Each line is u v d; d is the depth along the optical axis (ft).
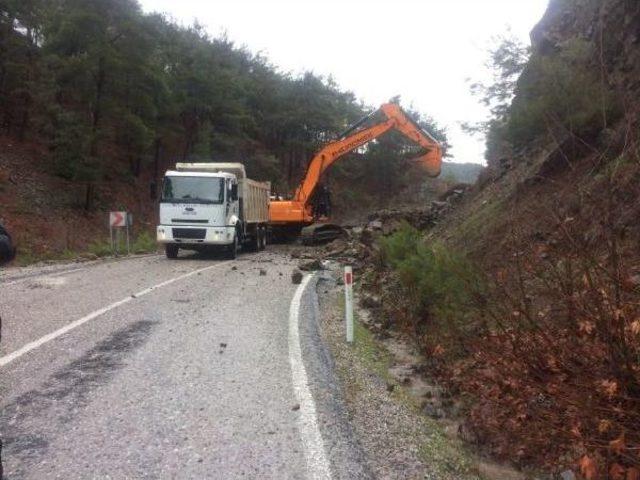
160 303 31.96
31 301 31.96
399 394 19.03
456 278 21.62
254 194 75.61
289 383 18.20
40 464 12.71
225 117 157.58
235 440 14.05
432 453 14.53
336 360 22.17
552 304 16.84
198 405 16.28
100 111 111.65
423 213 76.02
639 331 13.00
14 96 115.44
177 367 19.79
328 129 207.82
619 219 17.11
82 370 19.29
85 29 107.34
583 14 40.93
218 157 159.12
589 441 12.86
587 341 14.19
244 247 78.02
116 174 127.03
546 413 14.32
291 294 36.70
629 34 31.37
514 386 15.98
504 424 15.71
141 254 72.43
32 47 118.73
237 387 17.79
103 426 14.78
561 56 34.24
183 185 61.00
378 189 228.43
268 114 200.85
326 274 50.21
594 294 13.53
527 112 35.12
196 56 153.58
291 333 25.16
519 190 32.19
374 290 38.42
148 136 120.57
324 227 86.07
